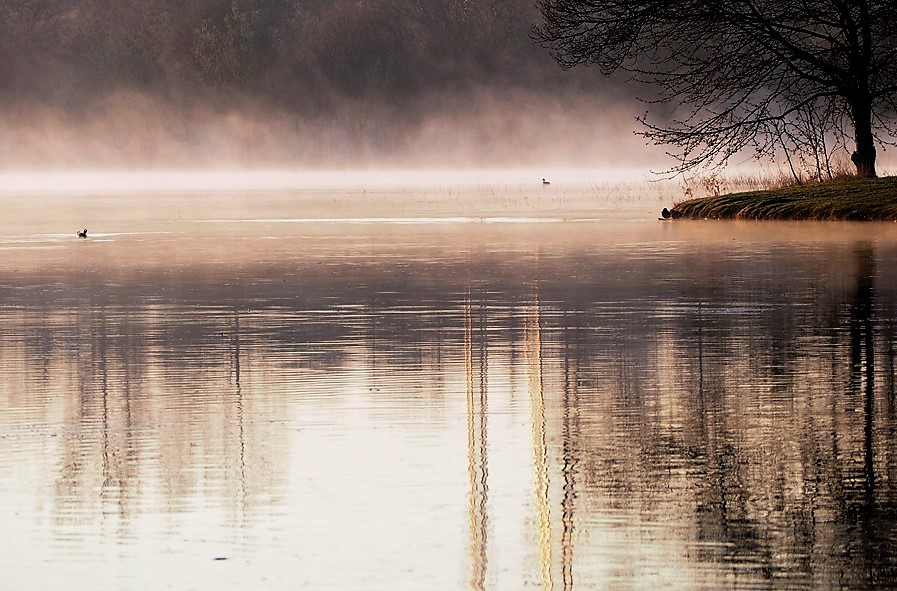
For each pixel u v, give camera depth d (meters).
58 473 19.69
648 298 39.44
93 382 27.05
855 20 79.31
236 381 26.94
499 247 59.16
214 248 61.25
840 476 18.97
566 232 68.44
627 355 29.41
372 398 24.97
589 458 20.14
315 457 20.45
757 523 16.92
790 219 72.44
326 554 16.00
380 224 78.56
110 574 15.43
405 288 43.16
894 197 71.19
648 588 14.80
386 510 17.66
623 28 76.56
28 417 23.69
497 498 18.14
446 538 16.53
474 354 29.89
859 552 15.80
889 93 80.31
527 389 25.62
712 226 70.25
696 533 16.55
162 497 18.34
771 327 33.22
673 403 24.09
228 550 16.22
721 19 74.88
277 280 46.19
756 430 21.81
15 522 17.33
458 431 22.08
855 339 31.08
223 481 19.14
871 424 22.14
